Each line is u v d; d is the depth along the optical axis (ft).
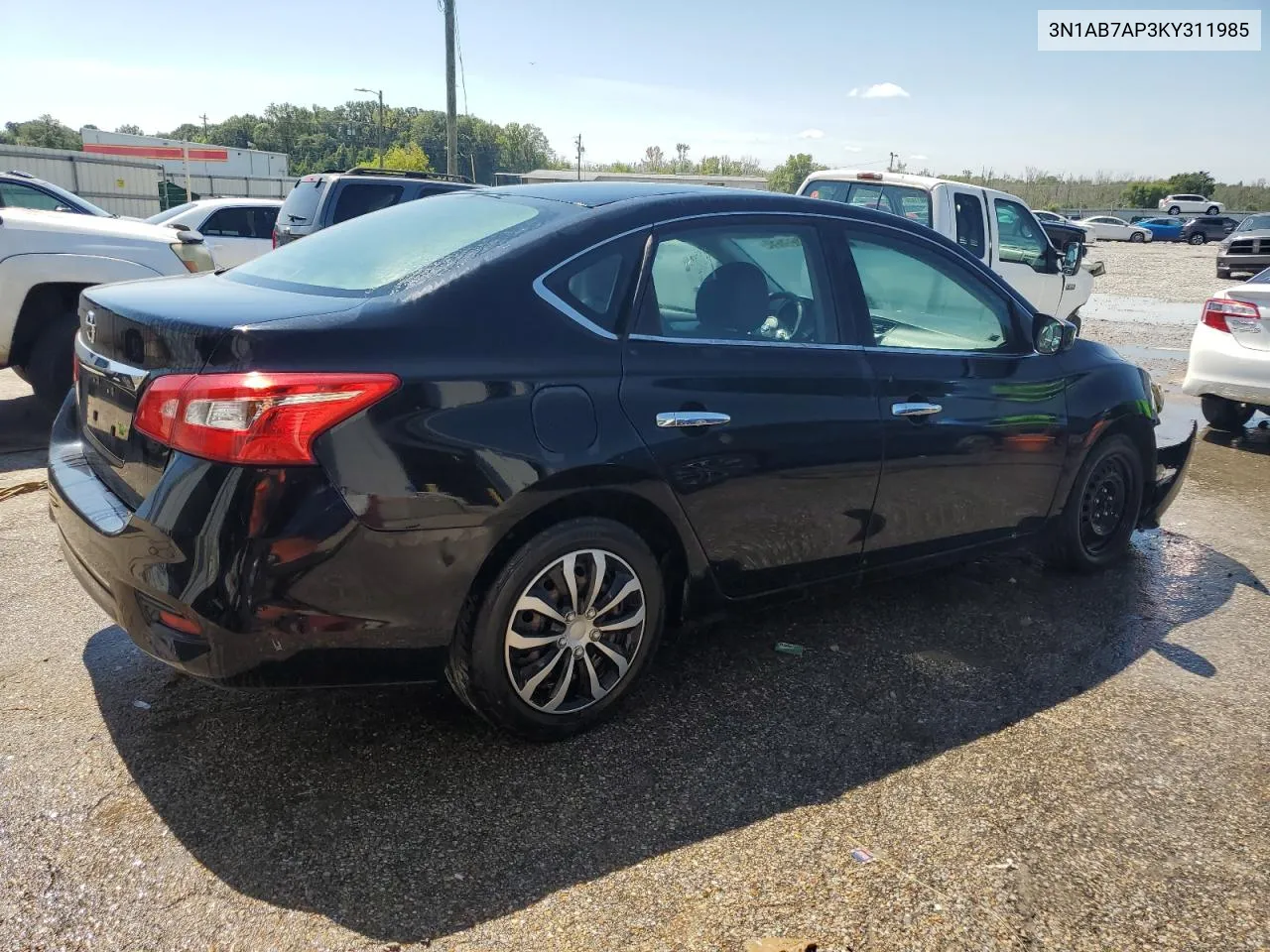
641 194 10.44
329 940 6.96
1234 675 11.76
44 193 32.22
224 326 7.74
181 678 10.46
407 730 9.68
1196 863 8.25
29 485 16.72
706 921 7.30
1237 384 24.20
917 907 7.54
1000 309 13.07
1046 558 14.89
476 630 8.76
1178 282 77.92
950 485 12.13
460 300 8.65
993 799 9.00
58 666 10.61
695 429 9.61
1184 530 17.65
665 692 10.72
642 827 8.37
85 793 8.43
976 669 11.62
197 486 7.61
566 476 8.74
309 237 11.56
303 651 7.90
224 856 7.75
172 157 170.71
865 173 32.01
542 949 6.97
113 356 8.71
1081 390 13.67
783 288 10.84
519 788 8.82
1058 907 7.63
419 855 7.88
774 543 10.64
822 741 9.87
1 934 6.84
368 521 7.82
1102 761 9.73
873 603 13.50
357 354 7.91
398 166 233.96
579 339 9.11
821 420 10.59
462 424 8.23
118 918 7.06
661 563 10.32
